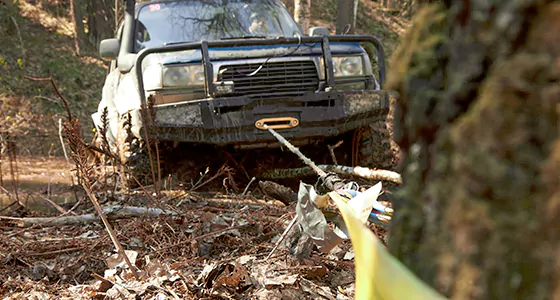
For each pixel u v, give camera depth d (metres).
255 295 2.25
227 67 4.86
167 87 4.82
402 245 0.74
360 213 1.84
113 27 22.94
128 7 5.73
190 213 3.45
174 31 5.61
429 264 0.69
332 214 2.17
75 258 2.86
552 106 0.57
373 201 1.85
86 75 19.73
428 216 0.70
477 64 0.63
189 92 4.87
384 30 25.58
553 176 0.57
